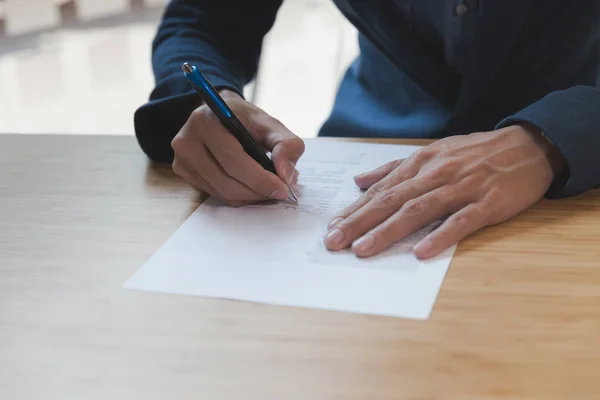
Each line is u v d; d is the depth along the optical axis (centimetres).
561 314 51
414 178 66
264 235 64
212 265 59
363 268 58
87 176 81
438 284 55
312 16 272
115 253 63
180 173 75
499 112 98
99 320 53
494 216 64
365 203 65
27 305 55
